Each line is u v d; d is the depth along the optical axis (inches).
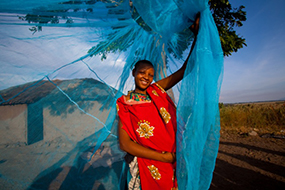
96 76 75.9
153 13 53.2
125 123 50.4
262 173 148.9
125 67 82.8
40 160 72.9
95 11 56.8
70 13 55.3
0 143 66.2
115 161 104.7
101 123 87.4
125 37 72.9
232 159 187.3
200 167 47.9
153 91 56.1
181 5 48.7
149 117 49.8
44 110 76.0
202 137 44.1
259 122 356.2
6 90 63.0
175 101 67.6
